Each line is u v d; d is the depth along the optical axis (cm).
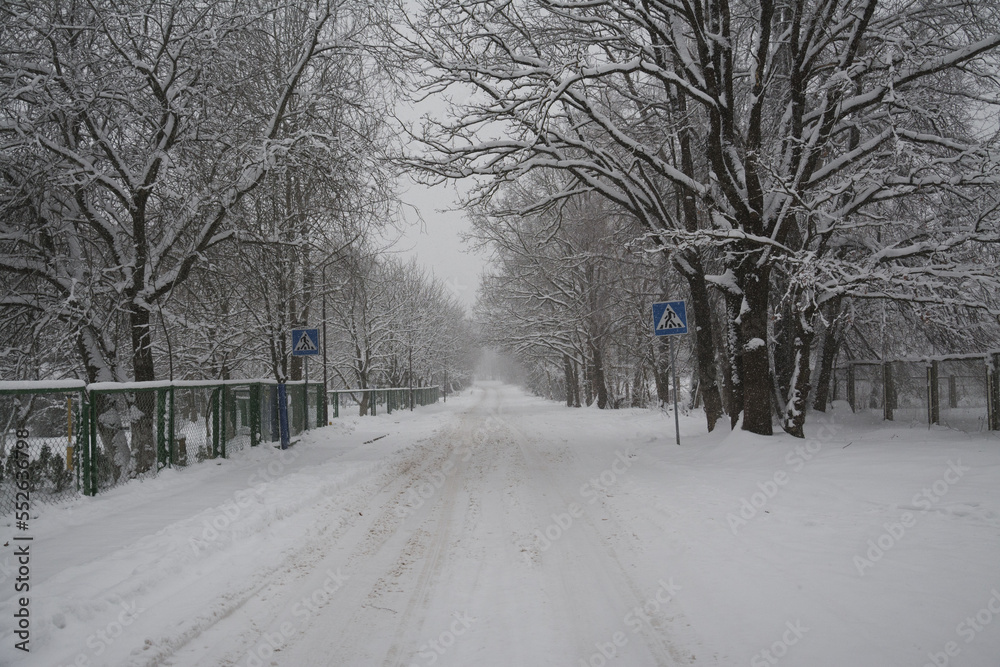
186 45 1259
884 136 1106
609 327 3538
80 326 1200
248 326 2184
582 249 3125
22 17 1090
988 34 1159
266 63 1391
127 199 1219
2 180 1195
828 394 1888
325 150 1331
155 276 1292
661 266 2153
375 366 4338
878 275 980
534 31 1335
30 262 1212
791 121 1209
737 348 1330
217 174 1338
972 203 1141
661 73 1150
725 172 1188
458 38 1242
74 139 1253
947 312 1175
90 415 940
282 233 1527
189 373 2458
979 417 1218
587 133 1630
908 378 1460
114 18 1158
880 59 1155
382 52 1343
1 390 758
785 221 1182
